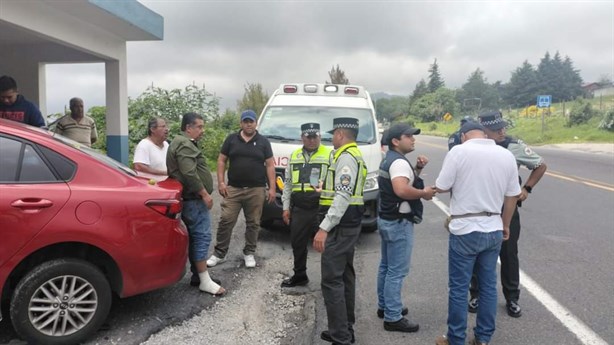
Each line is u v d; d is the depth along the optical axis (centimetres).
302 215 539
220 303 496
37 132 410
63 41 849
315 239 394
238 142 601
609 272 597
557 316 472
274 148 732
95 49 948
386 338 433
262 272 598
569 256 662
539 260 645
